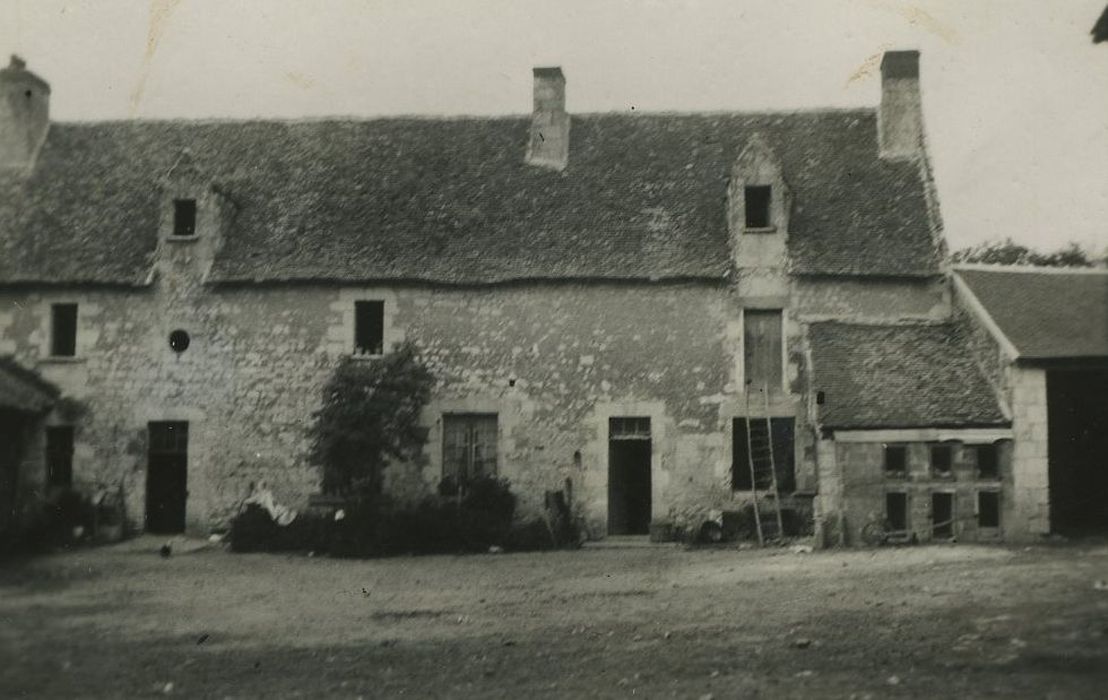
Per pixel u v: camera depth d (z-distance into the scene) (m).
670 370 19.27
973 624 10.10
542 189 20.83
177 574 15.67
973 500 16.56
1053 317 17.25
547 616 11.67
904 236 19.48
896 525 16.75
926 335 18.53
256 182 21.44
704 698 8.18
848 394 17.33
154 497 20.22
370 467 18.58
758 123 21.66
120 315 20.22
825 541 16.73
